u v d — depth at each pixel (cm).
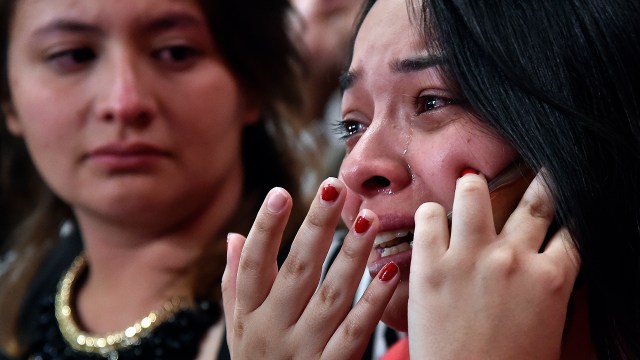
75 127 180
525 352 103
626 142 113
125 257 192
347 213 123
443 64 118
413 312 106
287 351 115
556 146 112
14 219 239
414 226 117
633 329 113
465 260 105
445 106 119
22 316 211
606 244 111
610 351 115
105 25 176
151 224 186
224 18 187
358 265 112
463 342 103
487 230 106
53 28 178
